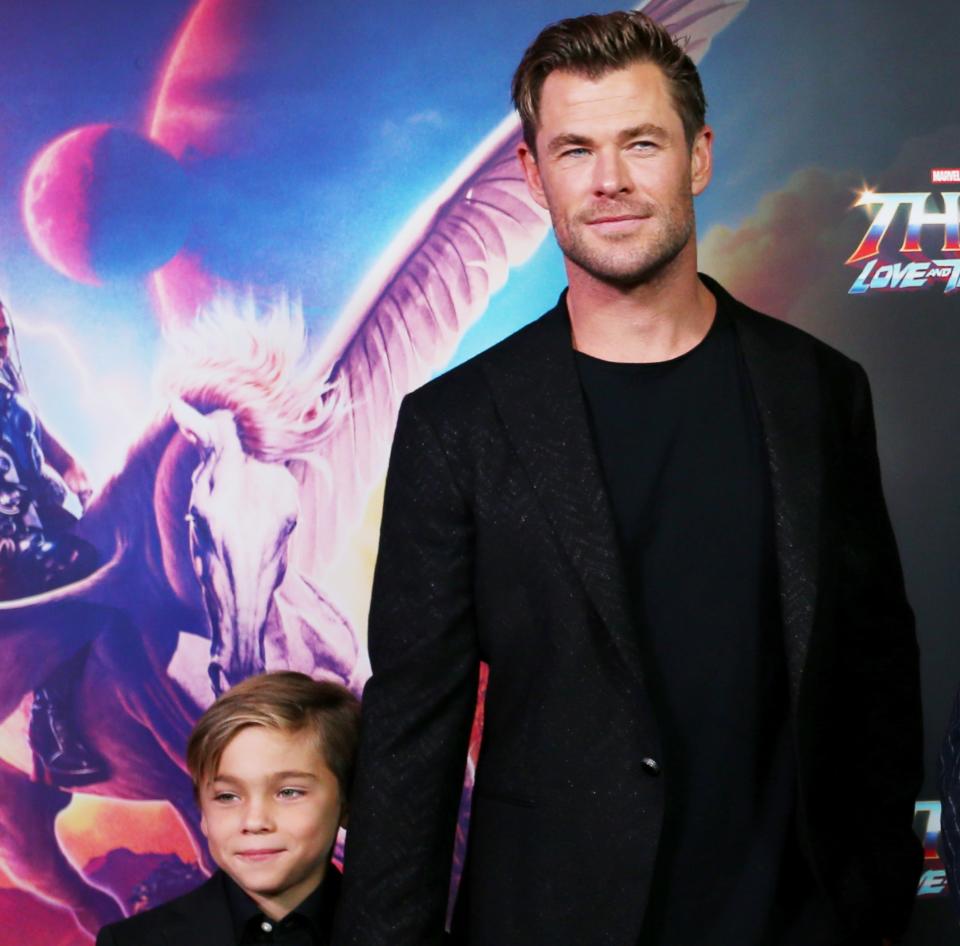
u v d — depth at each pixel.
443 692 1.28
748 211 2.03
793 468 1.25
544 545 1.24
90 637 1.93
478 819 1.30
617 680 1.21
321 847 1.54
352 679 1.98
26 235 1.93
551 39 1.27
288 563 1.97
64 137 1.94
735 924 1.20
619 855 1.20
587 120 1.23
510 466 1.26
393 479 1.31
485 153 2.01
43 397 1.93
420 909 1.25
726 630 1.24
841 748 1.30
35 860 1.91
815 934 1.23
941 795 1.11
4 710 1.91
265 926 1.53
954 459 2.06
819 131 2.04
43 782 1.92
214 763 1.52
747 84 2.03
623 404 1.28
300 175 1.98
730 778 1.23
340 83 1.99
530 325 1.35
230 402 1.96
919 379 2.05
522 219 2.02
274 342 1.97
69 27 1.94
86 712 1.93
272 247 1.97
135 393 1.94
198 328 1.96
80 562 1.93
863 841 1.32
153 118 1.95
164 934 1.54
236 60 1.97
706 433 1.28
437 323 2.00
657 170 1.23
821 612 1.23
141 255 1.95
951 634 2.05
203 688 1.95
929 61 2.06
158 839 1.94
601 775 1.21
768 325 1.35
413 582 1.28
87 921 1.92
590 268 1.24
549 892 1.22
